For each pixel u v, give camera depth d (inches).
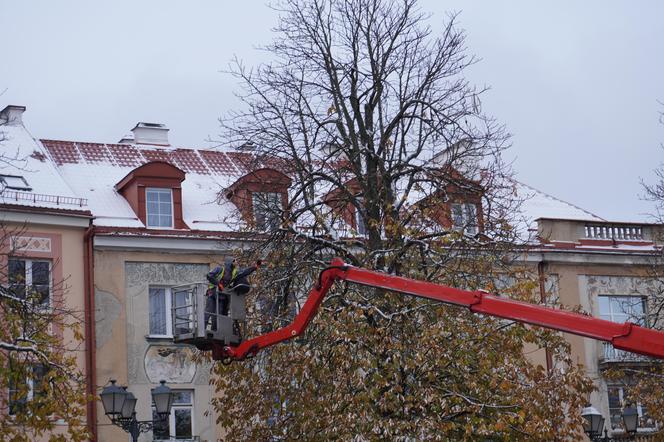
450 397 1339.8
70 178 2082.9
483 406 1330.0
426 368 1347.2
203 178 2202.3
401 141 1606.8
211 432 1893.5
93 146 2210.9
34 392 1370.6
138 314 1887.3
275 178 1643.7
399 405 1330.0
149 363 1879.9
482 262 1466.5
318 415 1334.9
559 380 1400.1
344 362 1333.7
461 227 1529.3
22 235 1811.0
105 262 1883.6
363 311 1362.0
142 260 1908.2
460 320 1382.9
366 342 1363.2
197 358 1497.3
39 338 1357.0
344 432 1290.6
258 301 1508.4
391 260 1437.0
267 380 1418.6
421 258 1459.2
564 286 2192.4
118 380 1847.9
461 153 1595.7
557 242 2214.6
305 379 1364.4
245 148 1626.5
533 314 930.1
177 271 1926.7
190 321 1135.6
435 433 1277.1
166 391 1464.1
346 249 1478.8
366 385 1346.0
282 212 1539.1
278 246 1505.9
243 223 1626.5
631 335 874.1
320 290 1107.9
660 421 1662.2
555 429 1396.4
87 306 1844.2
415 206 1501.0
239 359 1146.0
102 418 1818.4
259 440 1411.2
